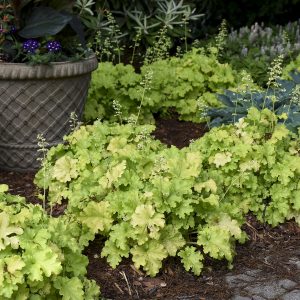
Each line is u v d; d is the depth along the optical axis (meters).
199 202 2.51
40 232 2.09
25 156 3.09
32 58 2.91
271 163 2.77
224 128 2.93
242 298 2.31
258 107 3.36
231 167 2.76
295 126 3.14
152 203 2.42
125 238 2.38
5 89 2.95
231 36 4.67
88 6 4.35
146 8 4.61
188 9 4.49
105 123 3.03
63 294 2.05
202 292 2.33
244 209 2.75
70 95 3.08
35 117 3.02
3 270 1.96
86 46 3.21
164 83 3.73
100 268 2.42
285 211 2.72
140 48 4.58
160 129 3.69
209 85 3.86
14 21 3.05
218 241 2.40
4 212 2.10
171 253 2.39
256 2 5.28
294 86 3.56
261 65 4.17
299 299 2.32
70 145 2.89
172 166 2.59
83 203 2.54
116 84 3.65
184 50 4.69
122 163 2.57
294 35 4.84
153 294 2.32
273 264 2.52
